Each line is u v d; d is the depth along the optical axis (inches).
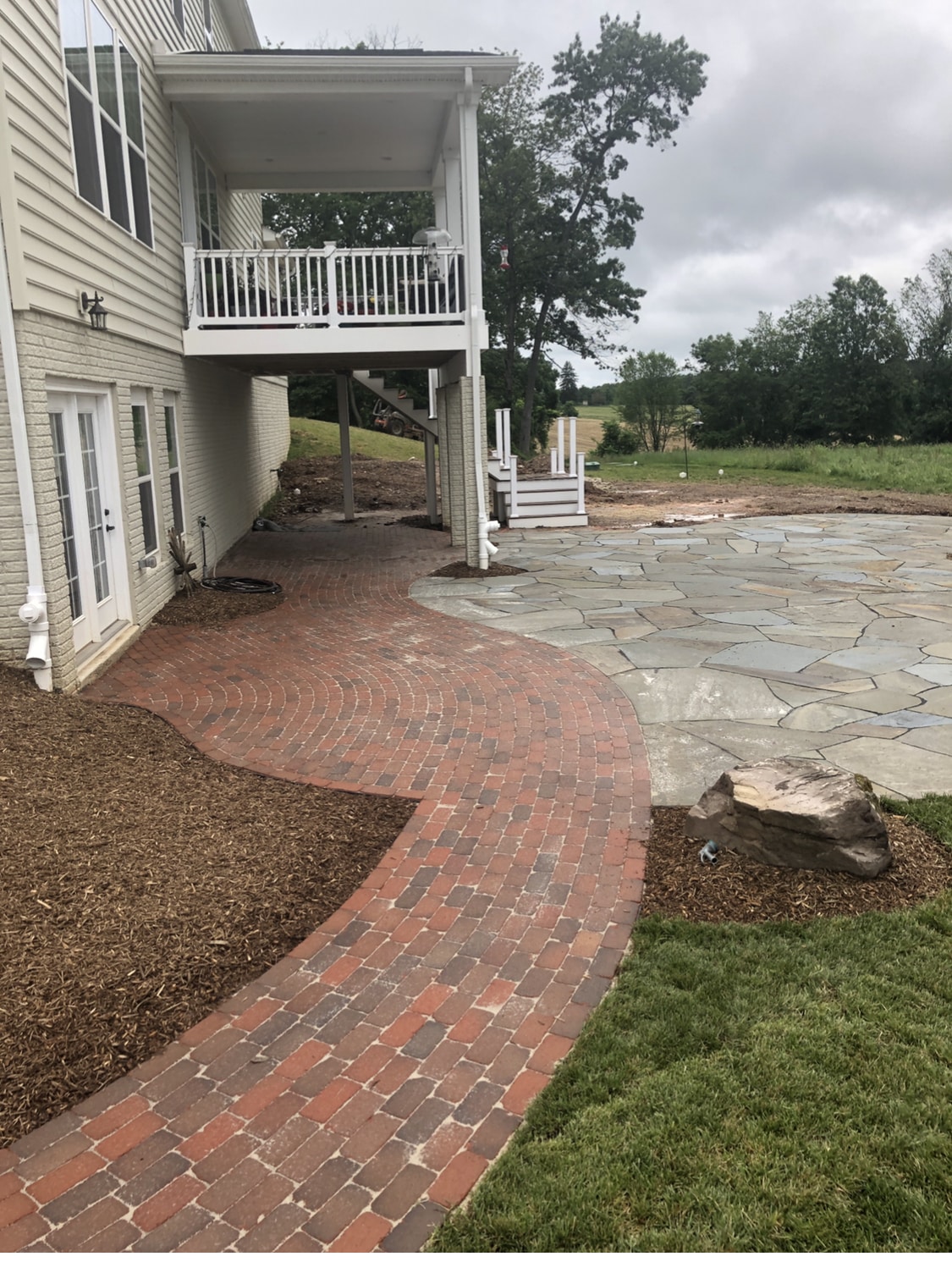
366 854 172.6
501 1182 97.0
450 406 526.6
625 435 2041.1
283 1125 106.7
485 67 393.7
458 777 207.2
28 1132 105.8
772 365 1962.4
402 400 634.2
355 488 805.9
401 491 810.8
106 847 164.9
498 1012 126.1
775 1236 88.5
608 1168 98.1
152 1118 108.0
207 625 353.7
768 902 150.0
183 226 433.1
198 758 220.8
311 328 433.7
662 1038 118.3
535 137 1323.8
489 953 139.9
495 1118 107.2
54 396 269.6
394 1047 119.6
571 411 2219.5
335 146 517.0
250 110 451.2
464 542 536.1
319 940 144.4
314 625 355.6
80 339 279.1
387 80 406.0
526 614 362.3
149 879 156.0
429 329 430.9
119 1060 117.3
